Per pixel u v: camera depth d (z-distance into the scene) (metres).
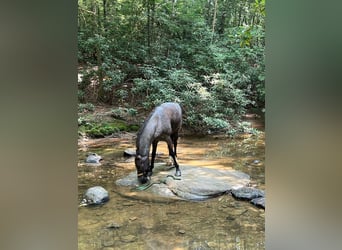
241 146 6.62
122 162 5.41
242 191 3.93
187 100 8.00
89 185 4.25
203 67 8.98
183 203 3.73
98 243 2.80
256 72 9.02
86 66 8.90
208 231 3.00
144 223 3.20
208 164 5.23
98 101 8.60
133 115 8.12
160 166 4.96
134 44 9.19
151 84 8.23
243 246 2.73
